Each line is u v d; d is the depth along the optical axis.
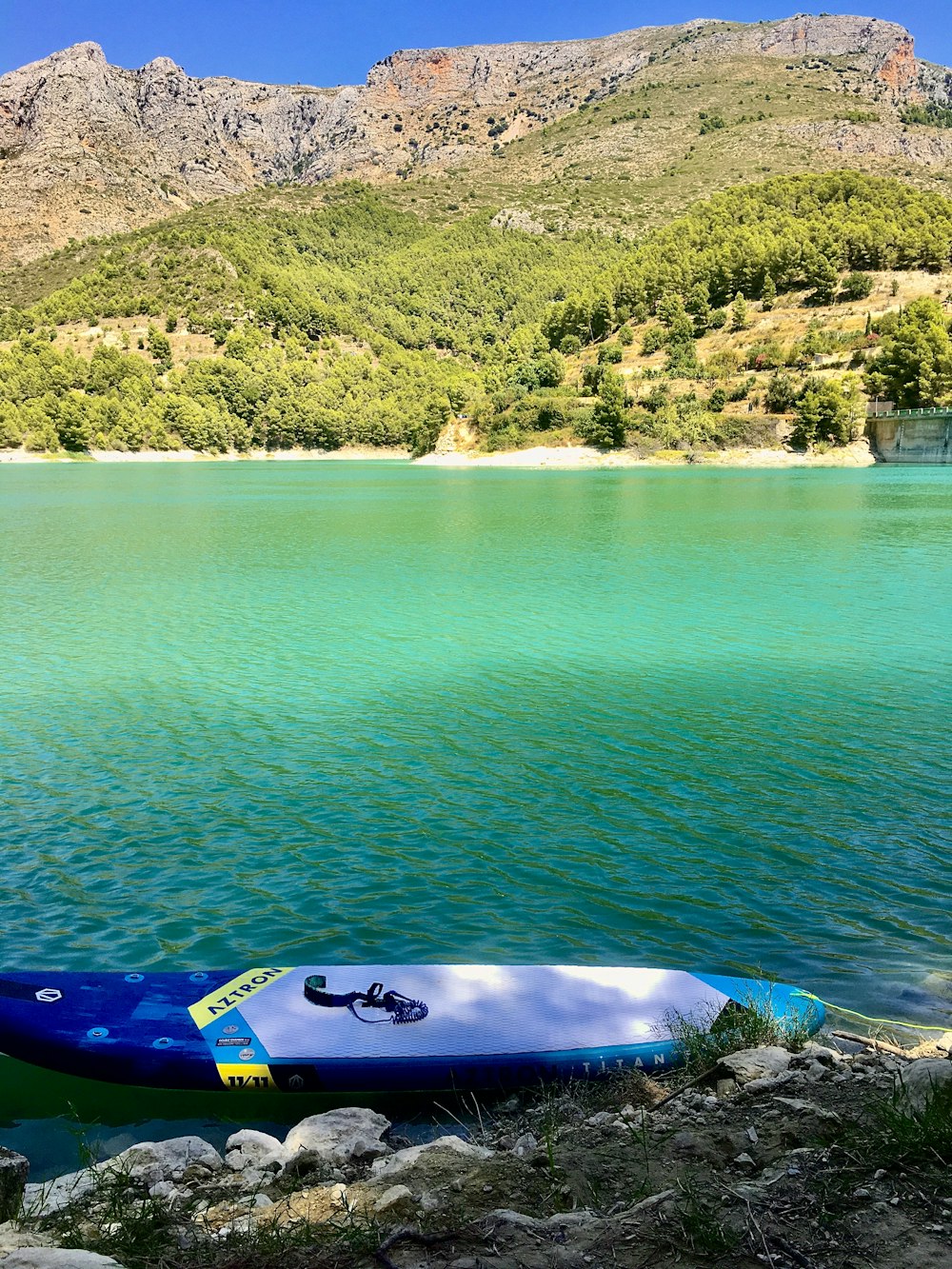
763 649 27.08
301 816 15.42
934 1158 5.25
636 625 30.55
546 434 147.75
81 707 21.64
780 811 15.35
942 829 14.58
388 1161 6.39
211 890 12.84
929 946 10.95
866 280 181.88
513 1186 5.72
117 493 100.44
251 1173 6.53
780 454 137.00
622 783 16.70
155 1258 5.16
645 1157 5.91
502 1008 8.57
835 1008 9.48
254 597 36.19
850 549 49.88
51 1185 6.36
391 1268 4.75
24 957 11.13
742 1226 4.79
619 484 105.56
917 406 143.25
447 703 21.91
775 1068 7.37
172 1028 8.28
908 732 19.47
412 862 13.65
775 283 192.12
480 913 12.03
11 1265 4.52
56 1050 8.01
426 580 40.28
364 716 20.91
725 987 8.99
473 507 77.31
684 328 176.62
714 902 12.23
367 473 142.25
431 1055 7.92
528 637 28.86
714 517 67.69
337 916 12.05
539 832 14.64
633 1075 7.83
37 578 41.09
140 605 34.47
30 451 197.25
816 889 12.58
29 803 16.05
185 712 21.25
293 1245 5.13
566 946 11.11
